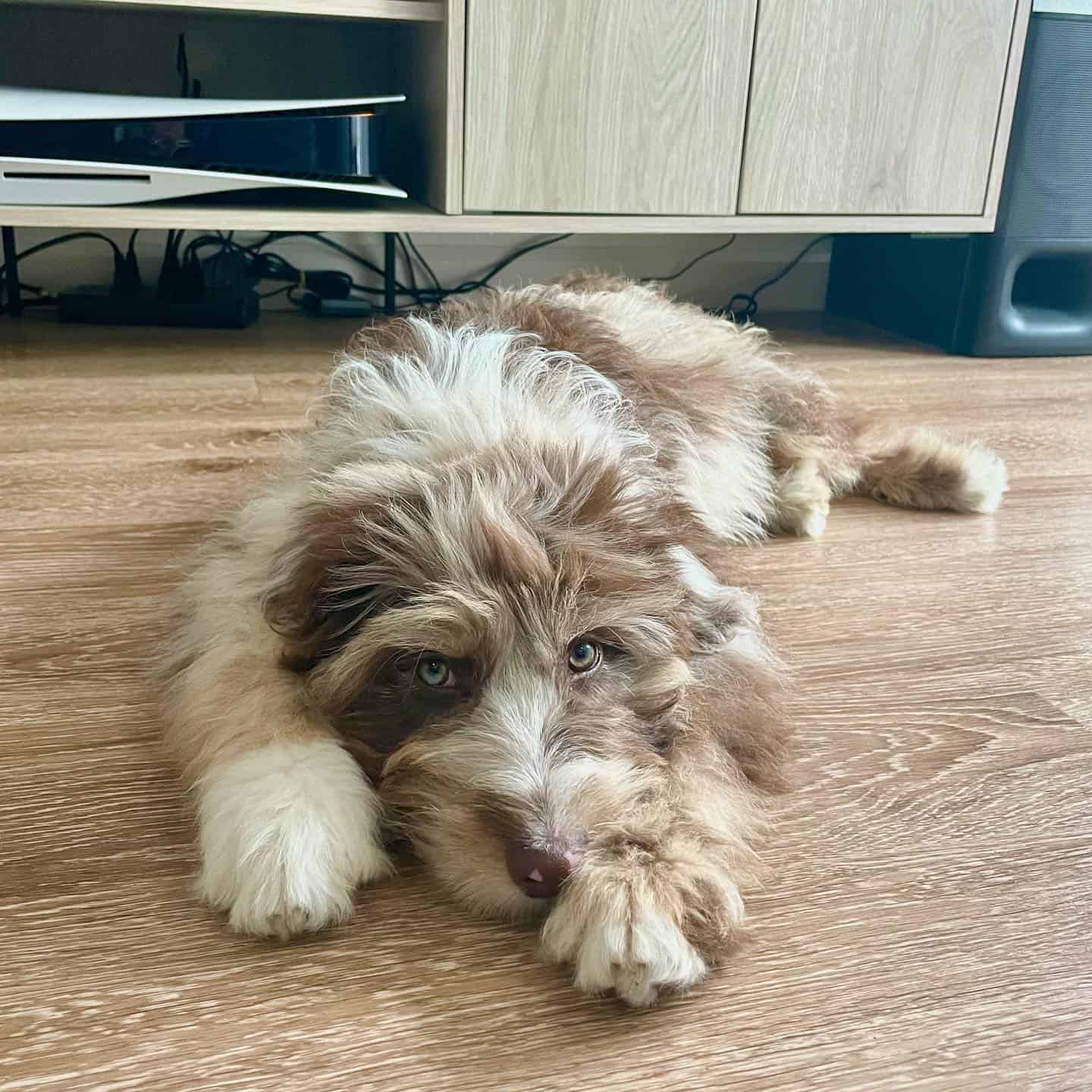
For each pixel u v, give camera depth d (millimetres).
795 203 1314
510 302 793
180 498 839
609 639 478
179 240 1433
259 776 442
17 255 1408
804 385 967
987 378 1291
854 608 715
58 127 1162
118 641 640
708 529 613
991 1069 367
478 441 520
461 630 453
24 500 829
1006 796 518
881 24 1261
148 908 429
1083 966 415
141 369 1185
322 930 423
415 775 455
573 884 404
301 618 490
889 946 422
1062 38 1292
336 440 560
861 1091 357
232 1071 358
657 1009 389
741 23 1226
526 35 1177
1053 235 1364
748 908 438
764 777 511
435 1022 381
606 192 1259
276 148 1203
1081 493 931
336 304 1481
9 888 436
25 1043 365
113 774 512
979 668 642
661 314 931
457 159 1208
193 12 1325
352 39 1429
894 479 918
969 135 1321
